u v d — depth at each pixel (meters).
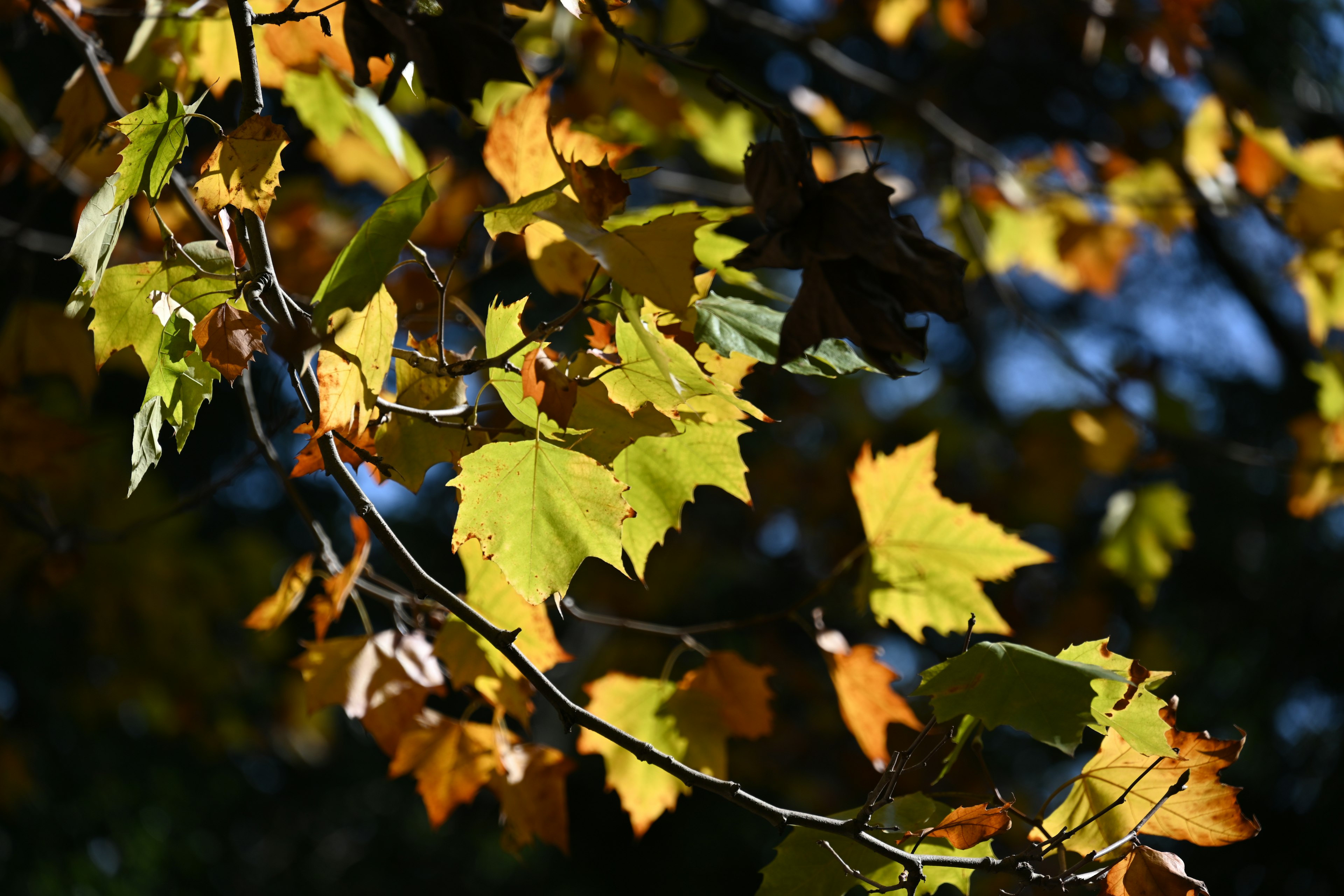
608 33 1.52
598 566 6.40
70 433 2.62
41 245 2.91
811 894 1.42
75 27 1.88
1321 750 6.34
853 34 7.64
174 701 5.95
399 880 9.51
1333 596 6.76
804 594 7.30
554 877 8.84
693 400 1.51
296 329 1.15
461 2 1.33
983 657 1.32
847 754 6.02
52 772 6.82
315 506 9.96
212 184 1.21
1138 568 4.14
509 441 1.30
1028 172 4.43
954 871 1.46
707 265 1.78
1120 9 3.97
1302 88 6.41
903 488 1.99
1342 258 3.70
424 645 1.93
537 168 1.62
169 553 5.47
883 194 1.20
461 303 1.65
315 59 2.02
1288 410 7.18
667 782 2.03
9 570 3.39
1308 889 5.86
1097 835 1.43
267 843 9.57
